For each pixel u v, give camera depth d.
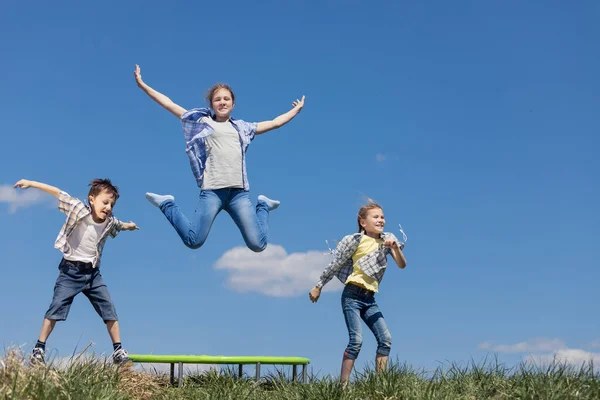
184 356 6.09
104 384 5.02
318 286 6.18
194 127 6.68
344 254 6.05
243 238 6.59
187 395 5.72
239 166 6.55
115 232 6.24
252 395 5.61
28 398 4.28
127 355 5.98
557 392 4.78
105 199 6.01
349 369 5.79
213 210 6.44
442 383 5.27
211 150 6.57
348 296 5.95
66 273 5.86
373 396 5.11
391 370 5.43
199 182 6.59
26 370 4.65
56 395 4.38
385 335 5.86
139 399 5.39
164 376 6.37
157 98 6.74
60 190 5.98
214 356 6.16
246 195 6.58
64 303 5.81
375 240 6.11
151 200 6.77
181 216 6.57
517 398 4.89
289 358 6.30
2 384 4.43
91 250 5.97
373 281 5.96
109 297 6.07
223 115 6.71
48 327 5.74
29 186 5.91
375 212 6.11
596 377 5.06
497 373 5.50
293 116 7.13
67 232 5.89
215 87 6.75
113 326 6.04
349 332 5.88
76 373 4.94
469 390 5.16
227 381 6.02
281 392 5.61
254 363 6.19
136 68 6.79
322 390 5.17
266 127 6.91
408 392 5.02
